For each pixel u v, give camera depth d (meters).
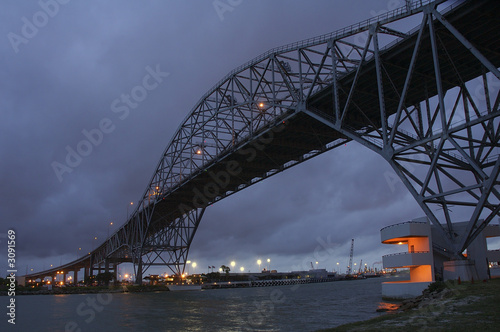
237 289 148.88
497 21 35.28
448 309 23.20
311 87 50.06
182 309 56.28
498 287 29.20
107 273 151.75
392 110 52.03
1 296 112.25
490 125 38.62
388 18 40.19
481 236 45.69
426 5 36.25
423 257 44.09
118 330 36.72
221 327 35.75
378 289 95.50
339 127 45.38
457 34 34.03
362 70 44.03
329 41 47.69
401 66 42.28
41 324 42.81
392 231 46.66
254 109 63.03
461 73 43.16
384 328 19.72
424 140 36.69
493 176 32.56
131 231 128.25
